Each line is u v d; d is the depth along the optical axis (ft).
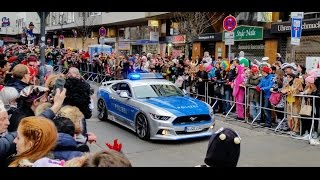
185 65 52.11
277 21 68.08
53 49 114.93
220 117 40.55
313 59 45.85
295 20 34.83
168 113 29.53
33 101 13.69
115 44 136.98
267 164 23.97
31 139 8.97
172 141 30.66
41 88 13.94
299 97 31.68
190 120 29.96
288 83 32.89
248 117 38.19
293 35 35.04
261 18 70.13
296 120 31.86
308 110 30.09
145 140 31.07
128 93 34.73
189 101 32.42
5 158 10.48
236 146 8.81
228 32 43.39
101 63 76.89
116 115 36.01
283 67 34.76
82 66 85.05
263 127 35.45
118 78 66.90
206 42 85.30
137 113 31.91
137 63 66.59
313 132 30.96
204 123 30.45
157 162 24.86
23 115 13.53
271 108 35.29
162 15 96.07
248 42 74.13
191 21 78.28
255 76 37.24
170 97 33.88
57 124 11.14
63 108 12.35
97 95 40.09
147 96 33.63
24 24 223.10
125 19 114.52
